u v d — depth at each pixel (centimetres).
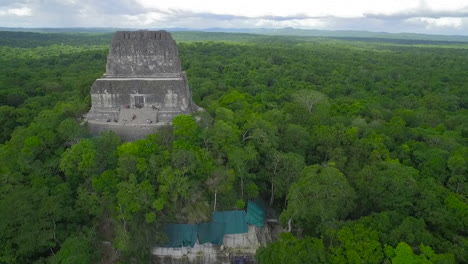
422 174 4431
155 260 3541
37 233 3216
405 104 9406
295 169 4016
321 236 3244
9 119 5719
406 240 3038
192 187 3659
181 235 3519
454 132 6141
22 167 3788
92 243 3419
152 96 4488
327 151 4569
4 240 3181
